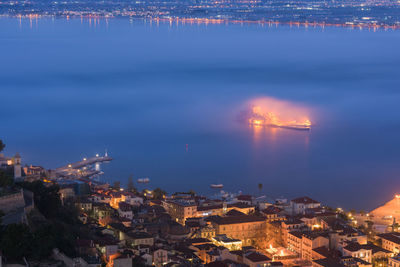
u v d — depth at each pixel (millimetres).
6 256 163125
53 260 170625
